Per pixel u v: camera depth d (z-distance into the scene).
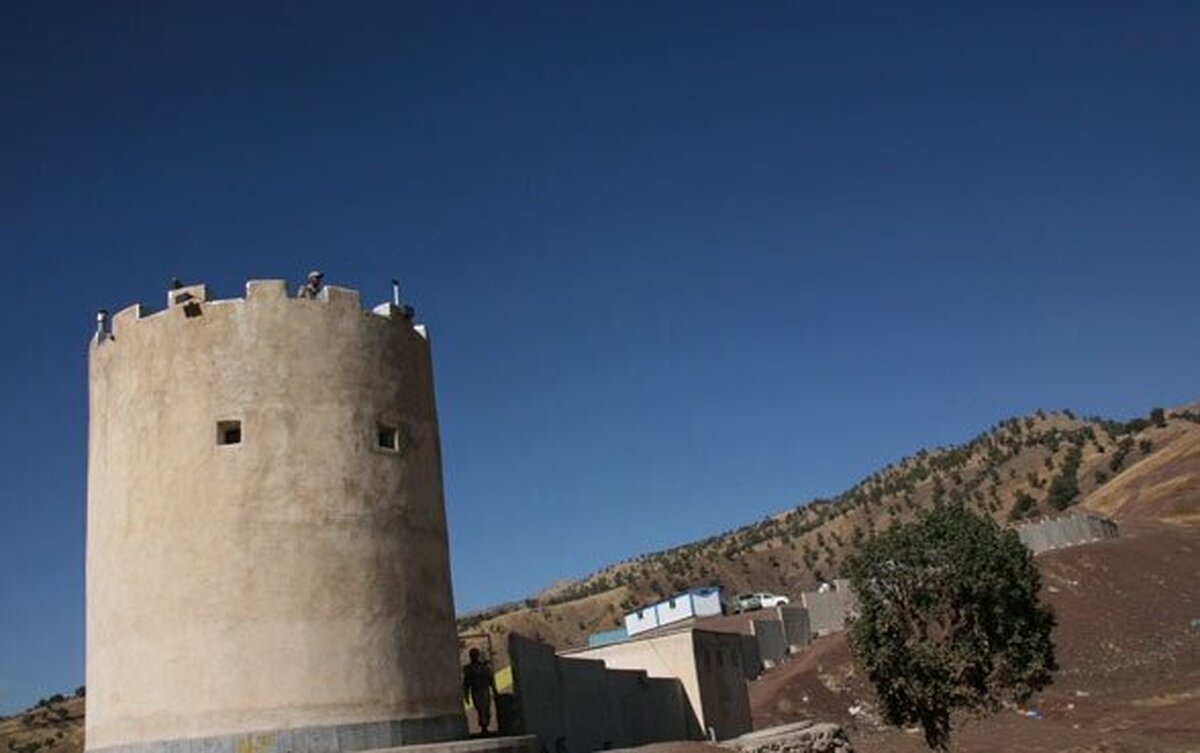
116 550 17.09
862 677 65.44
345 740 16.08
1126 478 152.88
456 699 18.41
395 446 18.33
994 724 51.97
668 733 34.69
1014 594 31.75
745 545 198.88
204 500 16.56
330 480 17.16
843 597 85.56
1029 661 31.52
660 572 183.00
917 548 32.34
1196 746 41.69
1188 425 168.12
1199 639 73.38
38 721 101.38
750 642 74.88
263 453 16.83
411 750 15.80
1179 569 88.00
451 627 18.83
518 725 24.47
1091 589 84.19
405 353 19.00
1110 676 67.31
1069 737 47.53
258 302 17.45
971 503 177.12
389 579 17.39
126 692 16.38
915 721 32.84
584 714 28.86
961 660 30.86
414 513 18.23
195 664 15.95
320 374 17.55
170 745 15.72
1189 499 127.69
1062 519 102.38
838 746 27.84
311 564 16.61
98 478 17.98
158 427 17.08
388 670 16.91
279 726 15.77
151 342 17.53
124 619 16.67
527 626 151.25
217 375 17.08
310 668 16.17
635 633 86.44
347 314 18.14
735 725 39.69
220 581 16.22
